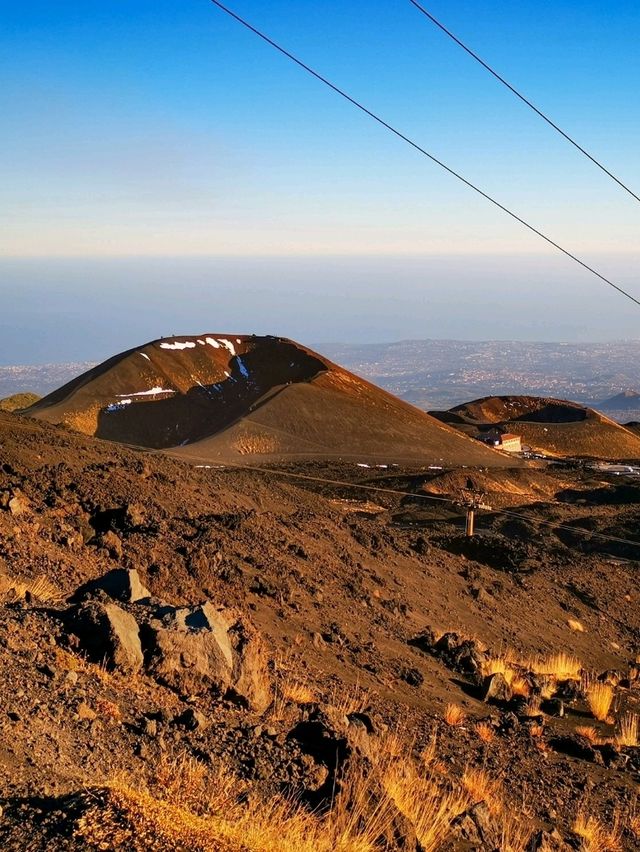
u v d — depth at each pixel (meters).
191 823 6.62
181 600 18.17
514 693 20.47
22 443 28.11
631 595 38.75
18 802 6.40
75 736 8.44
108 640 10.74
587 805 13.76
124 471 28.53
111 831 5.96
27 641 10.34
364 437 158.50
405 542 34.50
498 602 30.33
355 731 10.77
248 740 9.80
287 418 159.38
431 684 19.42
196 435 173.12
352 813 8.57
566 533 79.31
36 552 16.44
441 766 13.15
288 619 19.78
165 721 9.73
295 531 28.05
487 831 10.34
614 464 163.75
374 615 23.28
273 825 7.50
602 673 26.45
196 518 25.33
